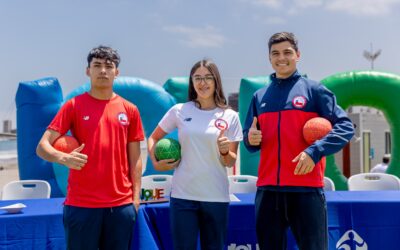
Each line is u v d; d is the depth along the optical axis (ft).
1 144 102.27
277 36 8.76
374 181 14.67
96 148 8.11
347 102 19.39
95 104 8.41
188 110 9.17
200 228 8.78
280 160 8.48
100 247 8.36
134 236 9.73
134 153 8.80
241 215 10.55
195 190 8.54
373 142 44.09
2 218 9.40
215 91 9.11
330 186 13.75
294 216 8.48
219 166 8.77
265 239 8.73
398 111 19.03
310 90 8.65
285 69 8.69
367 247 10.57
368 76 19.13
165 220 10.26
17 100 17.69
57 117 8.34
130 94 18.11
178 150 8.89
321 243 8.29
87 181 8.03
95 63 8.34
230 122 8.98
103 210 8.04
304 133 8.30
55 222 9.75
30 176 17.46
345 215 10.60
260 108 8.99
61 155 7.77
